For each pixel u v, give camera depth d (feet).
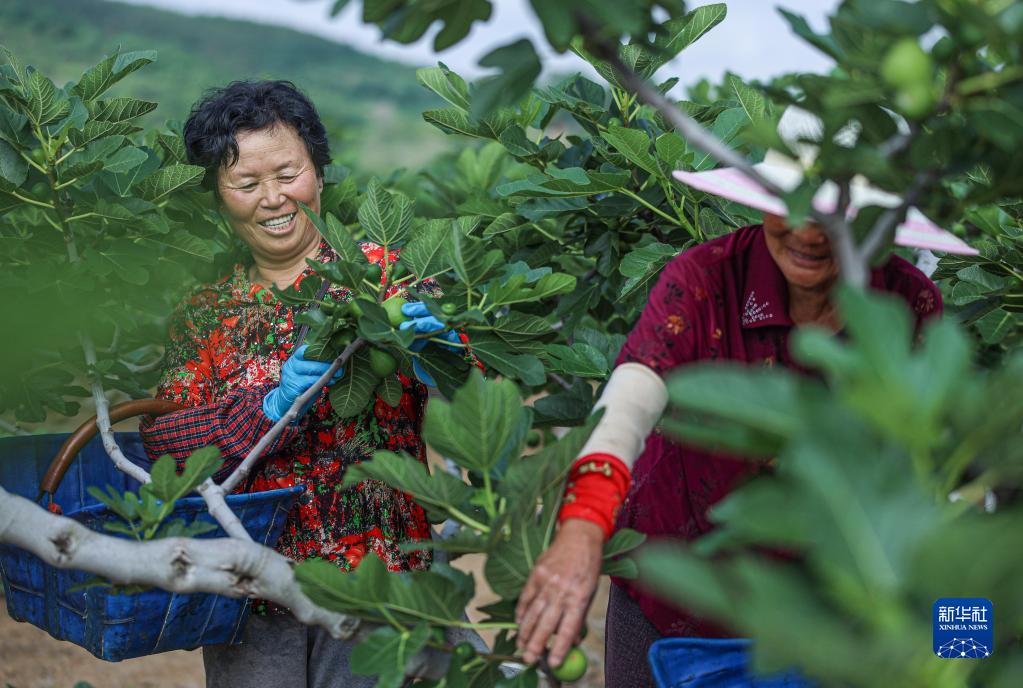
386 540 8.05
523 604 5.29
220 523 6.53
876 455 3.33
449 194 15.43
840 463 3.30
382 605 5.31
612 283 10.75
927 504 3.24
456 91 9.92
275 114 8.42
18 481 7.88
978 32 4.06
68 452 7.37
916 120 4.20
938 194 4.77
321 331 7.34
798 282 6.09
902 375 3.30
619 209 9.82
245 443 7.85
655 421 6.36
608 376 9.04
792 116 4.87
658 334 6.57
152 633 6.61
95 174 9.03
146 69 116.06
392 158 98.89
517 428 5.81
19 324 8.39
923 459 3.43
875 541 3.20
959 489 4.11
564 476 5.41
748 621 3.18
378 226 7.61
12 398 9.66
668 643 6.84
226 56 147.02
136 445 8.64
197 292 8.78
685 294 6.64
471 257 7.02
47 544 5.75
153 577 5.83
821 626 3.19
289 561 6.14
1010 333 9.77
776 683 6.32
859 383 3.31
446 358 7.76
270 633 7.93
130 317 10.08
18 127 8.62
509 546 5.38
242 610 7.05
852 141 4.62
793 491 3.34
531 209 9.93
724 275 6.70
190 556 5.88
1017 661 3.68
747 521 3.29
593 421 5.16
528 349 7.59
